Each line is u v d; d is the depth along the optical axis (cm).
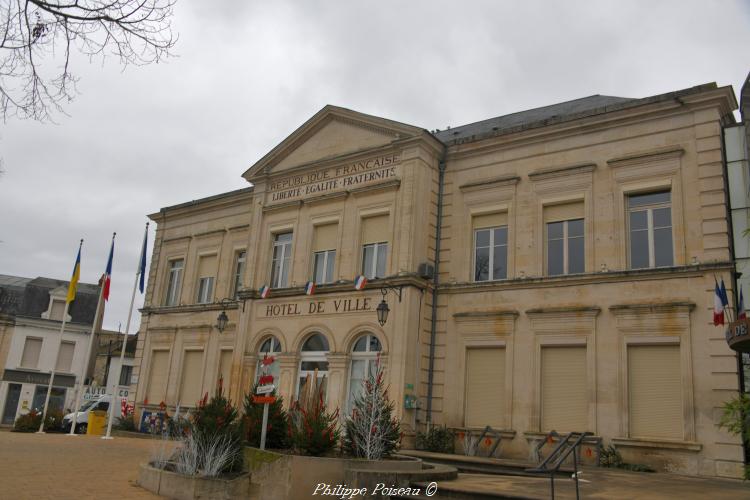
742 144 1541
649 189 1638
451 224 1952
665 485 1101
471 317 1823
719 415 1408
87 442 1809
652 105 1648
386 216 1995
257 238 2295
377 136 2069
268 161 2334
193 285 2734
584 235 1719
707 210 1529
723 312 1377
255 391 1252
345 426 1183
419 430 1788
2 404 3762
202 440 1095
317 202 2161
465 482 1035
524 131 1861
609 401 1559
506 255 1848
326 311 1994
